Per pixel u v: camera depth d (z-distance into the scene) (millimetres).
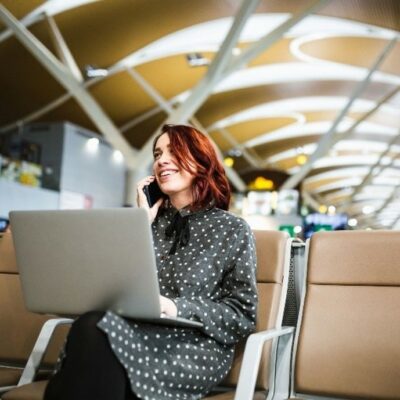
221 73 13742
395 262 1971
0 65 15398
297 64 19656
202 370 1771
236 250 1942
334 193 42406
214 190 2047
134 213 1535
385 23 15375
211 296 1929
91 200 18594
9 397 1748
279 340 2100
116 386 1513
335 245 2092
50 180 16984
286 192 16781
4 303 2555
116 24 14000
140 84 17844
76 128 17922
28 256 1740
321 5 12758
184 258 1952
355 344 1902
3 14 12680
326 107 24516
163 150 2082
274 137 27641
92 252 1613
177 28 14711
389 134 28812
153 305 1572
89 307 1671
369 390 1836
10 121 19359
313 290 2062
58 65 14359
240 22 12656
